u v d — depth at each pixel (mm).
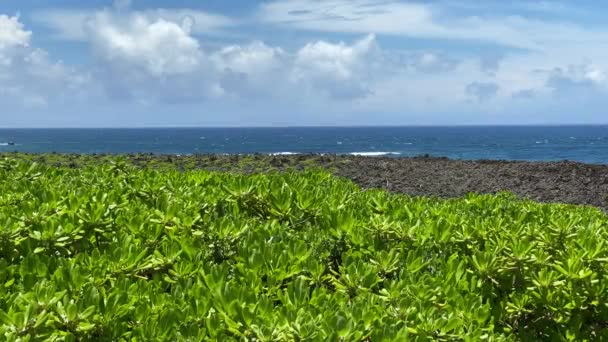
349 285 3576
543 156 86750
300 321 2818
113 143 168875
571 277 3863
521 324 3885
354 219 4664
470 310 3408
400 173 16844
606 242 4516
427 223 4758
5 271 3426
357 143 162875
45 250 3916
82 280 3191
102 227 4293
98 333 2889
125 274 3621
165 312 2881
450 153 98938
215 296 3025
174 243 3832
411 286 3410
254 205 5195
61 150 121812
